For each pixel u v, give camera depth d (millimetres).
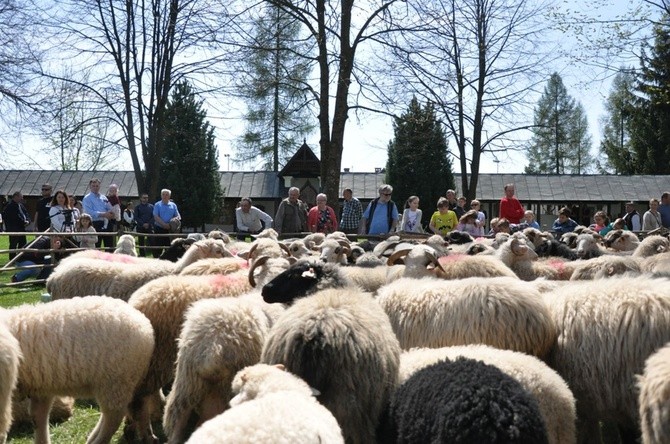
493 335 5902
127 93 26766
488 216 42562
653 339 5250
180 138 40062
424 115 23781
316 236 12742
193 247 9812
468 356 5086
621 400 5391
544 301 6109
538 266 9812
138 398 6543
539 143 41625
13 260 15961
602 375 5473
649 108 52188
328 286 6012
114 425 5945
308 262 6141
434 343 6121
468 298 6078
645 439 4039
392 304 6465
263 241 9102
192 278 7184
